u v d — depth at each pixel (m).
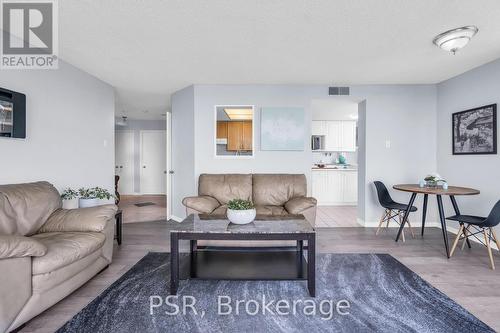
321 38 2.59
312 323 1.76
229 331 1.68
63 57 3.05
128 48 2.81
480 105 3.39
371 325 1.74
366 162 4.24
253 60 3.16
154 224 4.38
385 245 3.32
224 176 3.85
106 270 2.55
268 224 2.34
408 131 4.22
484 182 3.34
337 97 4.21
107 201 4.00
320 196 6.47
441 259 2.86
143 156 7.88
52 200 2.51
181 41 2.65
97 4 2.02
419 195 4.24
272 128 4.18
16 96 2.49
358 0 1.97
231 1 1.98
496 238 2.88
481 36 2.54
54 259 1.78
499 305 1.96
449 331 1.67
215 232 2.10
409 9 2.09
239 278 2.13
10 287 1.55
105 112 4.01
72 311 1.88
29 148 2.67
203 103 4.20
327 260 2.81
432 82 4.09
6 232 2.04
